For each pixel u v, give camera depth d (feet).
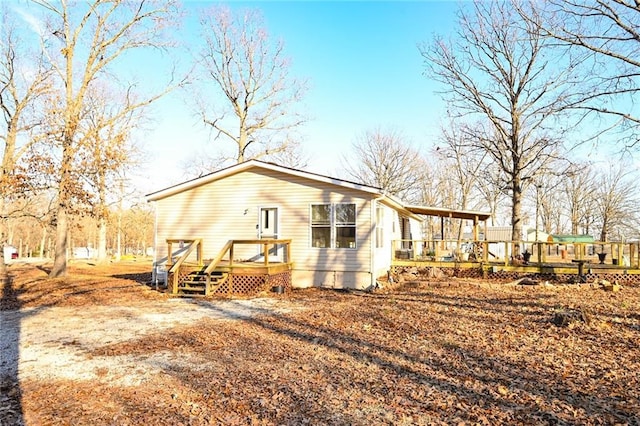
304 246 47.60
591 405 14.06
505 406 14.19
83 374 18.15
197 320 29.66
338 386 16.31
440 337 23.57
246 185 50.11
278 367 18.78
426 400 14.84
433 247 82.89
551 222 185.98
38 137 60.44
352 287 45.57
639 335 22.66
